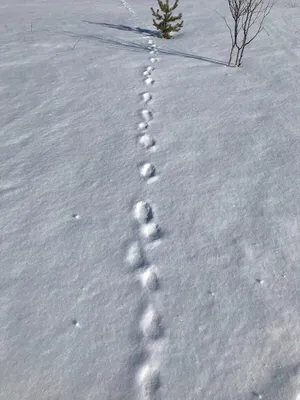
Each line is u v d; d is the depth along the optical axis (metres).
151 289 1.90
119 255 2.07
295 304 1.81
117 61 4.41
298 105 3.39
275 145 2.87
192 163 2.72
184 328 1.72
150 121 3.22
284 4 7.18
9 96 3.57
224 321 1.75
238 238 2.15
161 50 4.84
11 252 2.07
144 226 2.25
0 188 2.48
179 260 2.04
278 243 2.11
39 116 3.26
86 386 1.52
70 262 2.02
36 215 2.29
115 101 3.53
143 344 1.67
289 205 2.35
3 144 2.89
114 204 2.39
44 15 6.67
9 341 1.67
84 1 8.27
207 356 1.62
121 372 1.57
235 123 3.16
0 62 4.26
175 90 3.73
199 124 3.16
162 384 1.53
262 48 4.74
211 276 1.95
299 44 4.84
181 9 7.04
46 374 1.56
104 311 1.79
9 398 1.48
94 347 1.65
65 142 2.94
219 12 6.58
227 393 1.50
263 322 1.74
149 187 2.52
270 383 1.53
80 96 3.59
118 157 2.78
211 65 4.29
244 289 1.88
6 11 7.00
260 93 3.62
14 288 1.89
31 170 2.64
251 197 2.41
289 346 1.65
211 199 2.41
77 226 2.23
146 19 6.50
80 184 2.54
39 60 4.35
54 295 1.86
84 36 5.33
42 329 1.72
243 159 2.74
